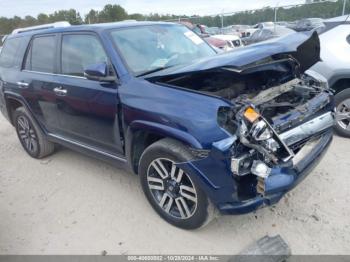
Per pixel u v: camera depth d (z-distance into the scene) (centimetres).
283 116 272
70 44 371
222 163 238
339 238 277
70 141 401
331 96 323
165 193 299
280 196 251
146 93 285
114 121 318
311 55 307
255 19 2009
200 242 286
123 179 402
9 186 411
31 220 337
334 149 435
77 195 375
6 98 480
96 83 330
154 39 361
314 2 1661
